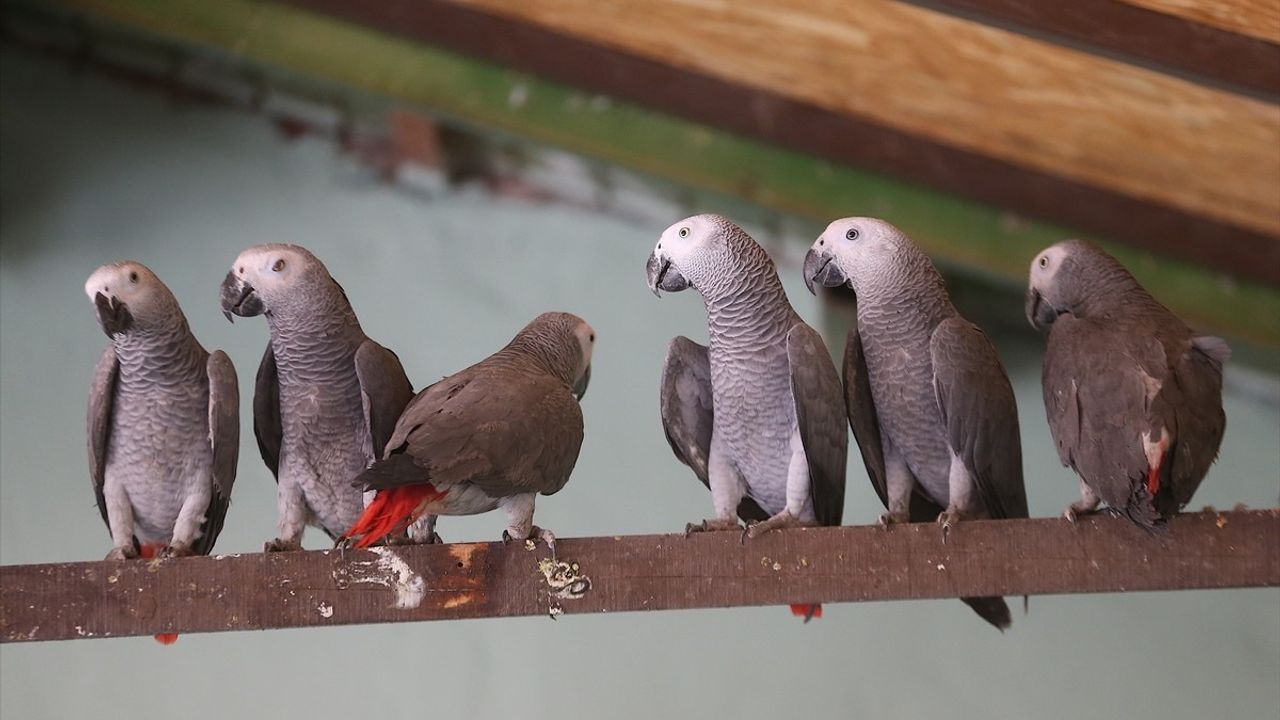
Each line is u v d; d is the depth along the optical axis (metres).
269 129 3.35
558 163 3.30
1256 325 3.02
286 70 3.10
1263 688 3.04
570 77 3.05
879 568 2.40
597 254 3.27
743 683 3.02
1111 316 2.49
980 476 2.48
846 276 2.54
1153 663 3.05
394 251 3.27
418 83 3.08
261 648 3.02
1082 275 2.54
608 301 3.24
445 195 3.31
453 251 3.28
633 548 2.40
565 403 2.42
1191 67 2.61
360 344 2.48
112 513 2.49
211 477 2.50
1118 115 2.77
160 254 3.25
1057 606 3.09
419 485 2.34
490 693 3.01
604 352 3.21
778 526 2.44
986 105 2.86
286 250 2.48
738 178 3.07
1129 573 2.40
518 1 2.98
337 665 3.01
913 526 2.41
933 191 3.03
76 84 3.36
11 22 3.37
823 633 3.06
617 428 3.16
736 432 2.51
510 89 3.07
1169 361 2.43
